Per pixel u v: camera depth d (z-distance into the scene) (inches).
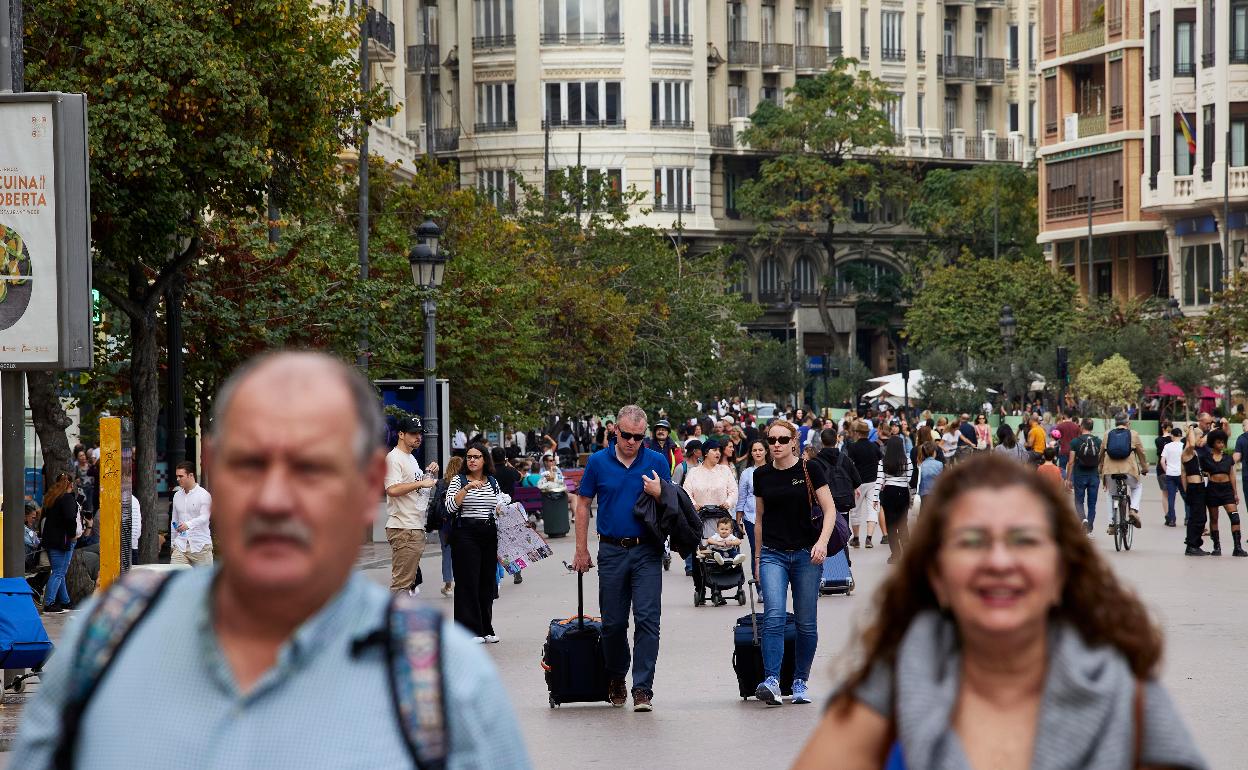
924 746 262.8
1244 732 826.8
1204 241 5142.7
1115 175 5418.3
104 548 1087.6
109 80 1472.7
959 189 6569.9
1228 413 4333.2
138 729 225.9
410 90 6225.4
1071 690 260.7
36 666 852.0
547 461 2466.8
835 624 1288.1
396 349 2209.6
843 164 6427.2
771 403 5880.9
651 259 3914.9
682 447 2532.0
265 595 226.4
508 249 3373.5
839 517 951.6
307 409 228.7
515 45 6077.8
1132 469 1978.3
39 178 974.4
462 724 227.1
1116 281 5561.0
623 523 915.4
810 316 6633.9
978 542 265.9
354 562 233.8
